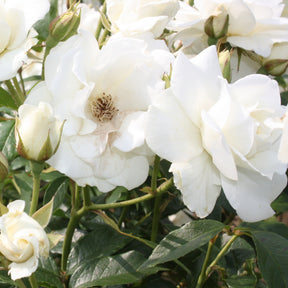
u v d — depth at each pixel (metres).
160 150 0.50
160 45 0.56
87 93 0.51
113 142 0.53
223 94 0.50
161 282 0.66
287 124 0.49
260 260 0.53
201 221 0.54
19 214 0.49
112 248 0.62
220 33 0.61
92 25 0.69
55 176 0.68
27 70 0.81
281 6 0.64
